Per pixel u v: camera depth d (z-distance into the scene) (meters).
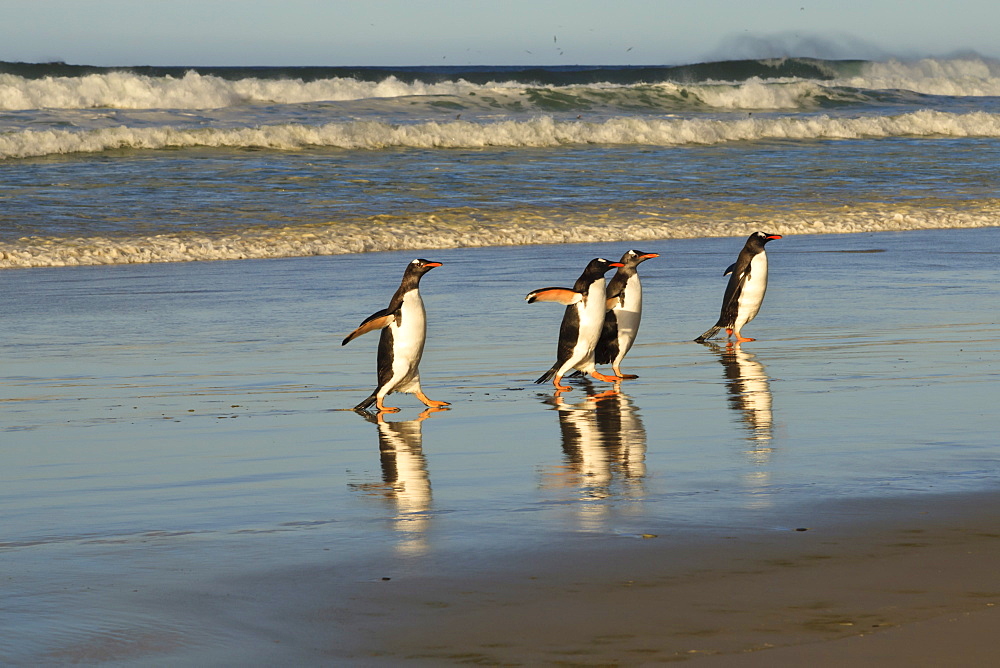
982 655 7.76
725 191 59.00
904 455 14.40
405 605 8.99
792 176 65.62
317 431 16.86
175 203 50.75
